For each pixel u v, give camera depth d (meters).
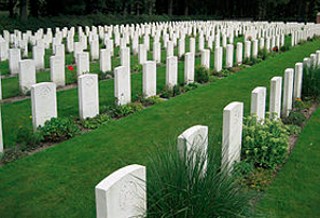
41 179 6.68
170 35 27.03
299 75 10.72
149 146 8.05
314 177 6.72
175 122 9.68
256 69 17.28
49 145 8.32
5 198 6.08
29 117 10.12
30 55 21.05
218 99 11.98
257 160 6.97
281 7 68.31
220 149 6.46
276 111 8.83
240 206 4.50
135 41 22.16
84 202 5.94
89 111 9.77
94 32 27.95
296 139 8.52
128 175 4.12
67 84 14.23
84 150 7.89
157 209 4.39
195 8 68.81
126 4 52.53
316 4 64.62
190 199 4.27
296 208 5.76
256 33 31.59
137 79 14.75
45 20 36.81
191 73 14.18
